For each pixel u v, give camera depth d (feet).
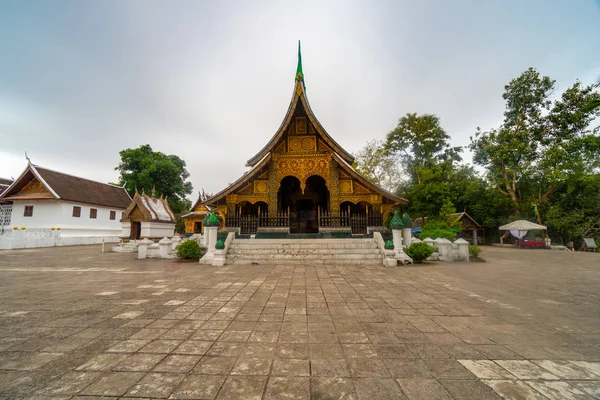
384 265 34.40
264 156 52.75
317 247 41.04
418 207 93.81
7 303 16.35
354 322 12.85
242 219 48.60
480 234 112.16
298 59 52.31
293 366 8.58
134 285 21.81
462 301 16.94
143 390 7.24
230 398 6.88
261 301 16.76
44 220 84.12
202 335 11.22
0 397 6.90
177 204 138.72
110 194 106.01
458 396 7.00
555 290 20.56
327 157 51.60
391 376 8.00
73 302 16.53
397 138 114.42
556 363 8.91
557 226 84.12
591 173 84.38
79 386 7.43
